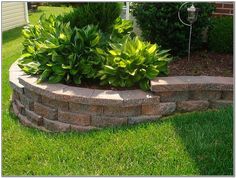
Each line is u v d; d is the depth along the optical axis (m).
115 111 3.94
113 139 3.63
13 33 10.35
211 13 5.31
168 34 5.13
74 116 4.07
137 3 5.30
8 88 5.68
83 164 3.34
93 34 4.40
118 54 4.16
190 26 4.74
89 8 5.04
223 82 3.99
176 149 3.38
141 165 3.25
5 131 4.19
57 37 4.63
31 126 4.45
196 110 4.09
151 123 3.88
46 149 3.62
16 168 3.36
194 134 3.59
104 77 4.14
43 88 4.13
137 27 6.00
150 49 4.25
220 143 3.42
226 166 3.12
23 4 11.65
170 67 4.68
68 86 4.20
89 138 3.71
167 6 5.02
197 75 4.38
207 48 5.59
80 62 4.24
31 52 4.84
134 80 4.11
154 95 3.95
